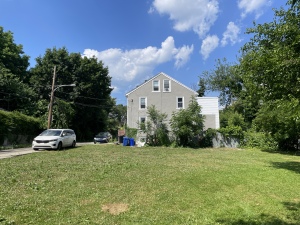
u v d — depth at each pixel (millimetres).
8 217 4645
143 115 29672
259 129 23547
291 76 7348
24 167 9797
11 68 34938
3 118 20734
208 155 16797
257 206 5676
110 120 64375
